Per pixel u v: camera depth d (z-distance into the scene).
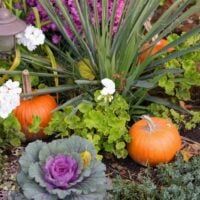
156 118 2.98
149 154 2.85
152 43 3.12
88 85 3.12
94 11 3.05
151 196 2.69
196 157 2.91
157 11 3.93
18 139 3.00
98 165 2.37
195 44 3.22
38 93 3.04
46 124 3.04
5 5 3.21
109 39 3.05
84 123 2.94
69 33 3.28
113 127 2.88
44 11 3.30
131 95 3.12
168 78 3.16
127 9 3.06
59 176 2.28
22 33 3.03
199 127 3.24
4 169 2.89
